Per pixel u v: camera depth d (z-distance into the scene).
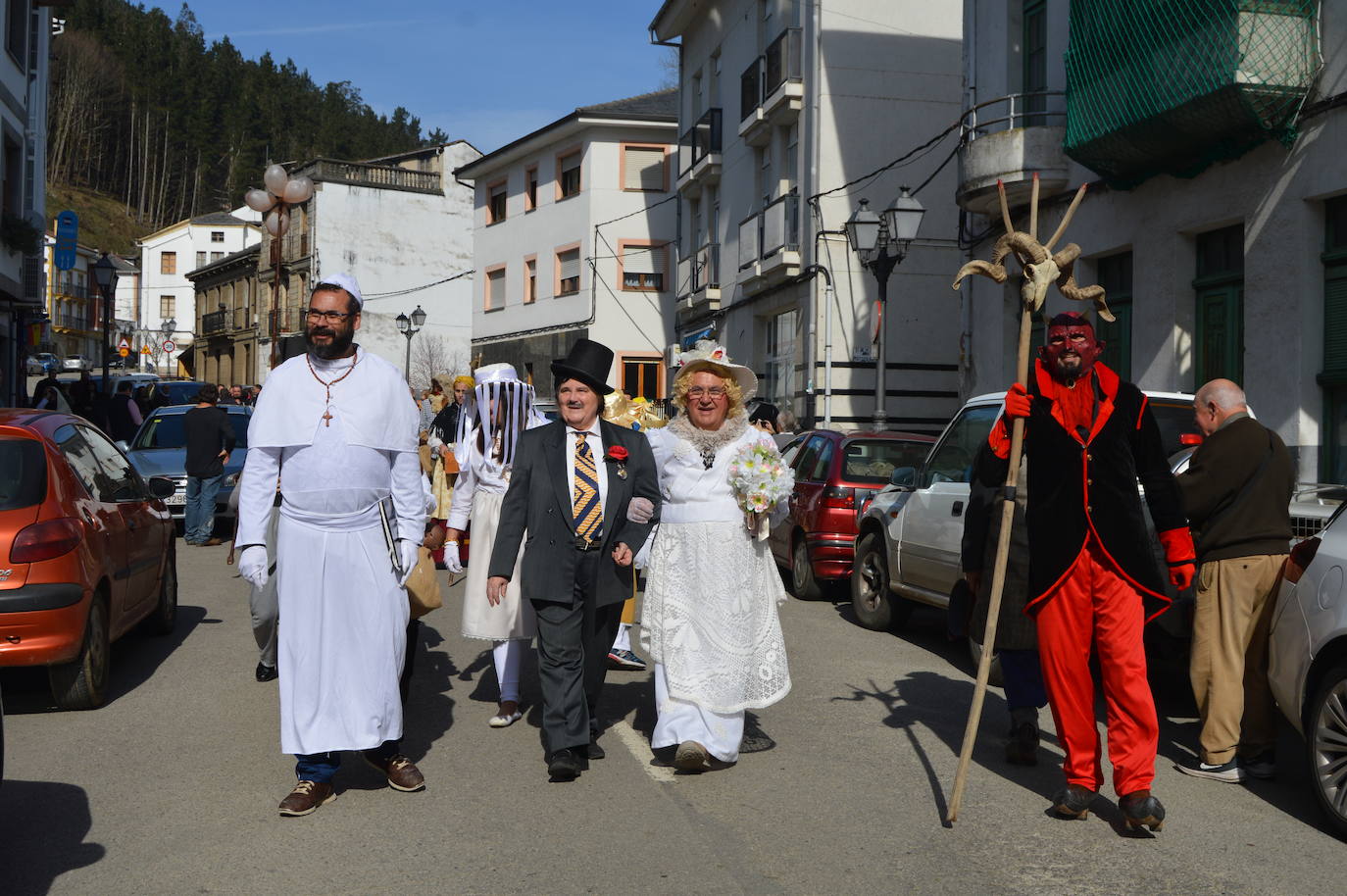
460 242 52.31
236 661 8.30
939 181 22.50
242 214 89.94
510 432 6.75
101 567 7.01
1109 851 4.67
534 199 39.47
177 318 87.94
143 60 117.81
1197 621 5.83
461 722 6.71
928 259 22.44
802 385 23.25
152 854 4.55
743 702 5.78
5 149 24.45
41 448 7.00
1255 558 5.69
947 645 9.34
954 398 22.45
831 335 22.14
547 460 5.75
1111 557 4.92
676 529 5.93
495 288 41.78
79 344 81.00
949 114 22.64
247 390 34.00
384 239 50.94
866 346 22.27
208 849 4.61
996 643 5.75
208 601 10.88
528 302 39.62
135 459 16.23
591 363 5.83
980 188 15.56
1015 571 5.71
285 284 53.38
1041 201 15.58
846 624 10.30
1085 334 5.01
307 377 5.17
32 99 27.25
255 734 6.36
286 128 121.25
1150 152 12.84
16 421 7.19
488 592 5.70
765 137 25.08
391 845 4.66
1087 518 4.96
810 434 12.69
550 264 38.44
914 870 4.43
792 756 6.04
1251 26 10.98
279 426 5.10
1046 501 5.05
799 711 7.03
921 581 9.13
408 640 6.89
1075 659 5.03
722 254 28.14
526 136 38.41
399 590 5.28
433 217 51.81
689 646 5.79
